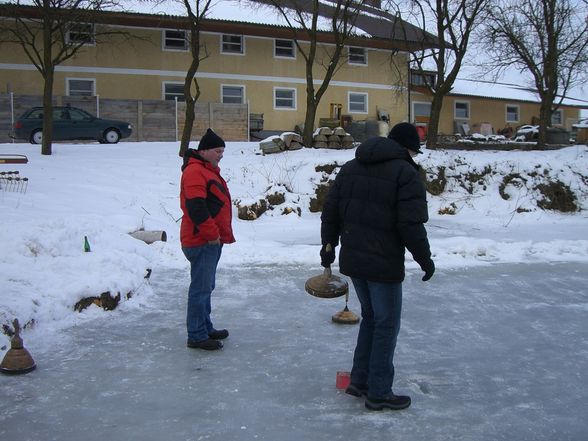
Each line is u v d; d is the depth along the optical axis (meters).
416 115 34.38
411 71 30.95
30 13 23.23
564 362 4.88
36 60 24.97
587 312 6.36
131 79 26.67
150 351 5.01
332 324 5.83
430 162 15.84
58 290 5.80
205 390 4.23
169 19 25.53
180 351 5.02
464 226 13.36
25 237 6.82
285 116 29.39
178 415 3.82
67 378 4.41
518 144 21.92
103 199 11.94
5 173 11.62
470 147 20.80
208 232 4.81
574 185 16.22
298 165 15.24
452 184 15.82
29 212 9.66
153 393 4.16
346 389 4.16
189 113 17.50
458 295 7.00
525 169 16.30
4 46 24.50
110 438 3.51
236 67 28.39
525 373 4.63
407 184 3.69
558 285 7.56
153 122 24.22
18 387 4.23
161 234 9.41
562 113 42.41
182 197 4.98
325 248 4.14
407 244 3.66
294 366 4.72
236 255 8.95
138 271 6.95
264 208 13.54
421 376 4.55
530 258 9.20
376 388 3.90
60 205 10.80
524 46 22.75
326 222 4.09
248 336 5.45
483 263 8.81
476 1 20.16
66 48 17.69
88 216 9.82
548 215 15.32
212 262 5.04
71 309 5.79
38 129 20.69
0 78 24.58
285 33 28.33
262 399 4.09
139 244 8.23
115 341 5.23
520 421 3.78
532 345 5.30
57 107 21.19
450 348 5.20
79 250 7.11
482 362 4.86
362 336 4.09
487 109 37.28
